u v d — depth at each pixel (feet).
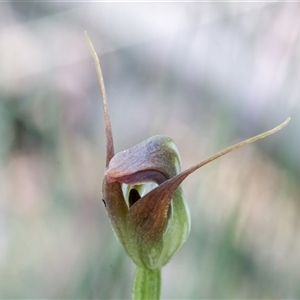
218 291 0.62
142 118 0.71
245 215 0.63
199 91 0.66
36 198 0.72
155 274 0.42
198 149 0.65
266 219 0.63
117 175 0.40
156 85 0.70
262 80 0.65
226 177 0.63
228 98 0.65
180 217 0.42
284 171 0.64
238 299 0.62
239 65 0.66
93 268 0.65
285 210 0.63
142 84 0.73
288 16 0.65
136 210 0.41
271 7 0.65
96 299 0.64
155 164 0.41
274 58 0.65
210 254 0.62
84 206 0.72
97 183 0.73
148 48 0.73
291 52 0.64
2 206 0.73
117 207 0.41
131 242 0.42
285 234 0.63
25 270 0.70
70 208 0.72
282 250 0.63
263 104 0.65
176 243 0.42
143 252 0.42
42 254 0.70
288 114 0.64
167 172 0.41
